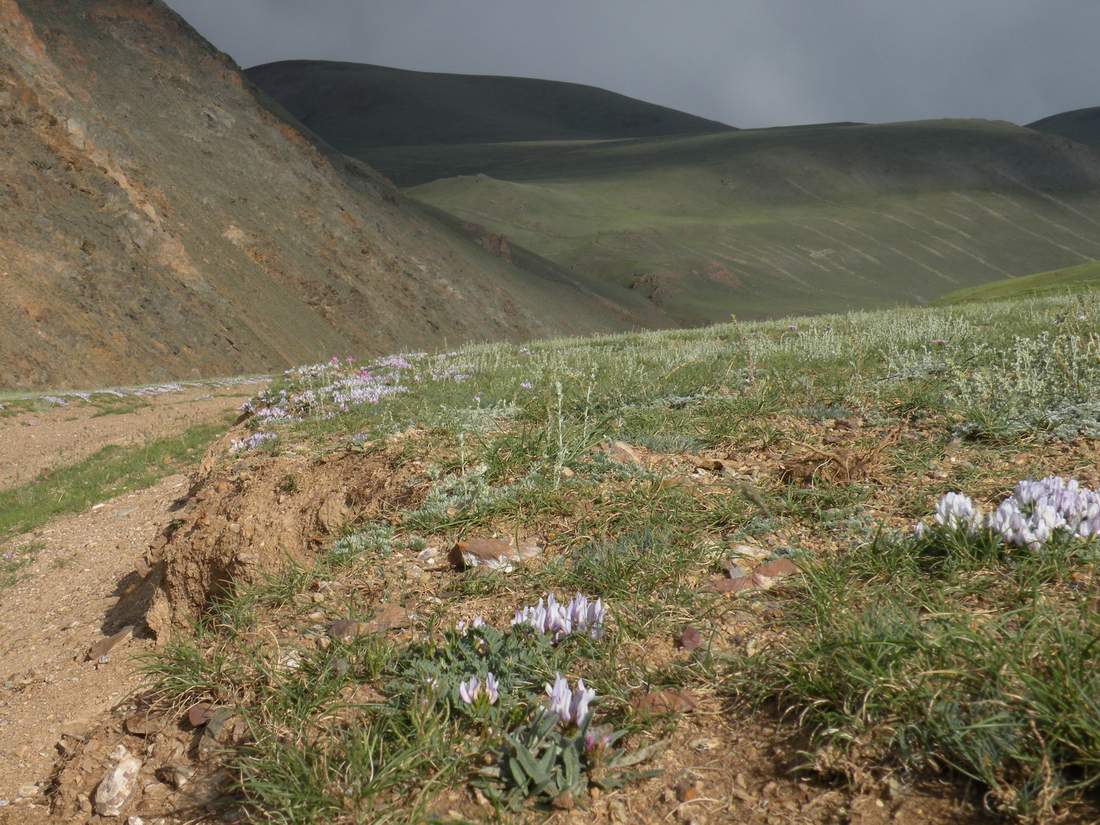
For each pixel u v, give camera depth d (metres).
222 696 3.92
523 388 9.91
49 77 59.91
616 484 5.68
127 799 3.51
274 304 71.19
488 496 5.64
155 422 23.09
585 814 2.76
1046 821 2.37
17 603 8.65
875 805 2.60
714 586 4.11
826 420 6.85
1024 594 3.45
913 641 3.04
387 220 110.56
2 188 51.62
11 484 16.61
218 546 5.58
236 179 84.44
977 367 7.80
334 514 5.80
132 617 6.52
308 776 3.00
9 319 44.47
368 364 17.78
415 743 3.08
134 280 54.41
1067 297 20.64
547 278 164.38
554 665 3.46
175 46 92.00
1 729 4.80
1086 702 2.54
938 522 4.12
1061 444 5.43
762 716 3.13
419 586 4.68
